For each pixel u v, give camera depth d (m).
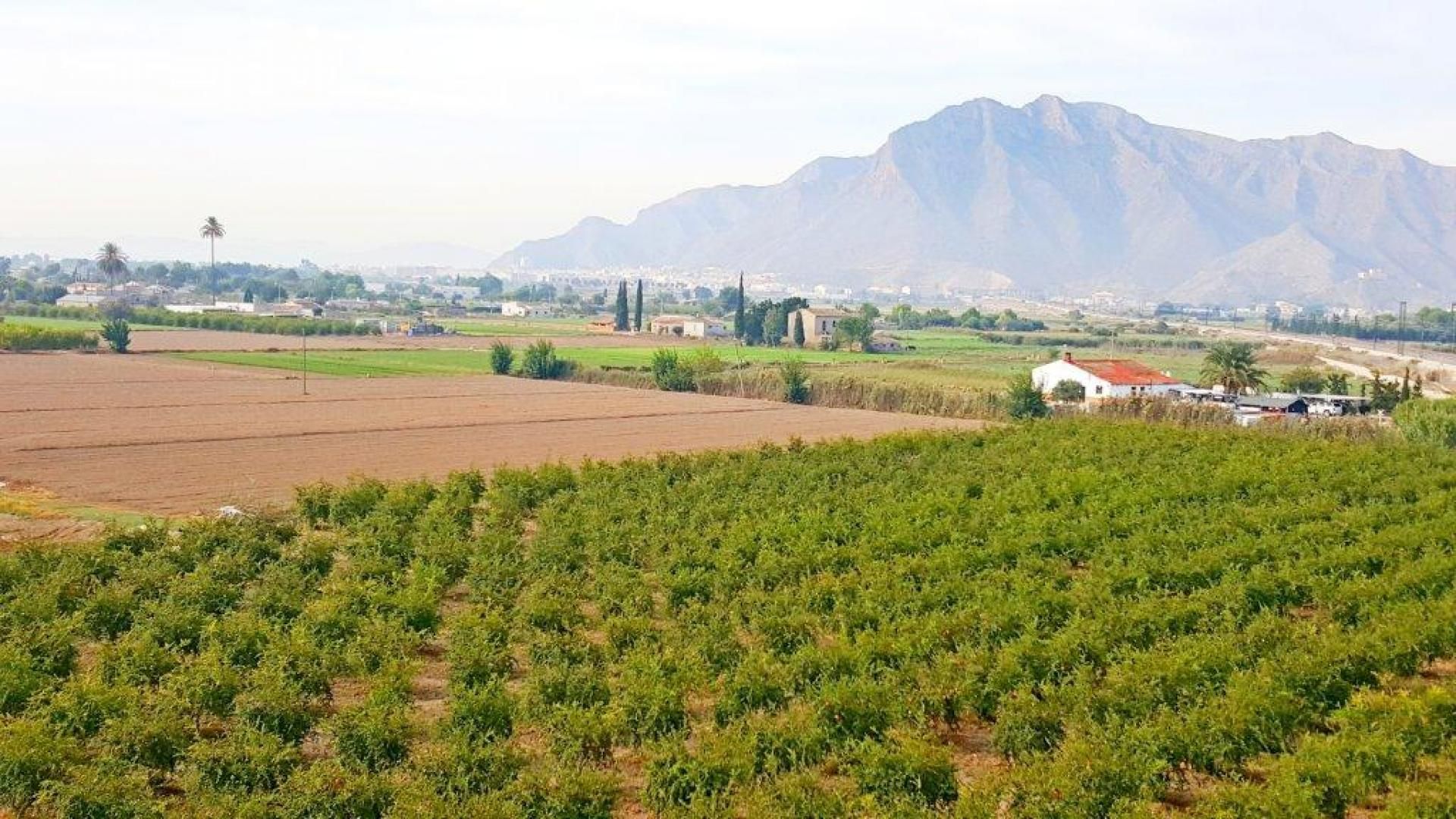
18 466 68.12
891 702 28.05
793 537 46.00
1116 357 194.38
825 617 35.91
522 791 23.61
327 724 27.58
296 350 173.50
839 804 23.00
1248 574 39.94
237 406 101.56
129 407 98.25
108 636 36.66
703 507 51.62
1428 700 27.83
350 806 23.50
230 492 62.16
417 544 46.22
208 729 29.53
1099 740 25.41
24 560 40.94
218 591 38.53
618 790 24.31
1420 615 33.88
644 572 44.88
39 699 28.55
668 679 29.86
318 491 55.62
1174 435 72.50
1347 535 45.72
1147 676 28.88
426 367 152.88
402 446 81.75
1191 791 26.16
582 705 29.44
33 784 24.48
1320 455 64.50
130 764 25.30
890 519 48.53
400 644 33.69
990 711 29.31
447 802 23.22
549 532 47.53
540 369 146.00
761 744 26.52
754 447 75.50
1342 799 24.06
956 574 39.22
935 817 23.05
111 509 56.78
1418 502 51.91
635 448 83.31
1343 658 30.50
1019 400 104.69
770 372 137.75
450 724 27.83
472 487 60.31
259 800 23.52
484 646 32.34
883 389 120.06
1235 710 26.69
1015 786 24.00
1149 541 44.12
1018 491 54.47
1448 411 83.62
